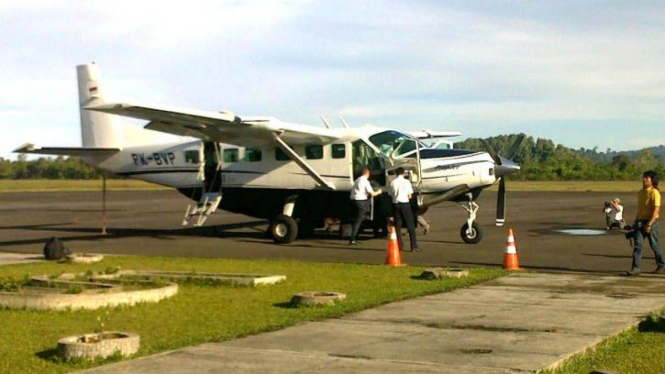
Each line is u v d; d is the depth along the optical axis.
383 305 9.79
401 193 17.16
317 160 20.20
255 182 20.92
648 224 12.93
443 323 8.61
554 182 88.25
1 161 122.00
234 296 10.66
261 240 20.67
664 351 7.50
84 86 24.05
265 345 7.50
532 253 16.77
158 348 7.42
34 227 25.97
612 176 93.38
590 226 25.11
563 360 6.90
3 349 7.45
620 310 9.44
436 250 17.61
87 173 120.88
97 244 19.67
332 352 7.20
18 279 12.00
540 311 9.37
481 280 12.20
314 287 11.51
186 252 17.58
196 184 21.89
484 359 6.91
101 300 9.70
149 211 35.94
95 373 6.42
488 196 50.34
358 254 16.98
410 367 6.63
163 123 18.89
